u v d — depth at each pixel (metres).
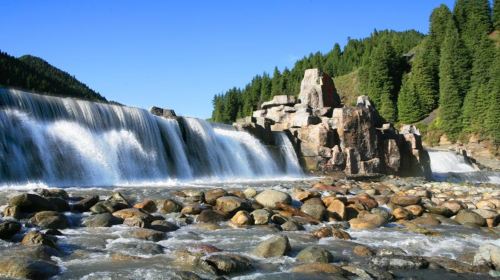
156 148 33.47
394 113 117.81
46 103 27.09
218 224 16.09
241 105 171.50
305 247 13.12
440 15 136.00
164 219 15.77
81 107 29.02
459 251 14.09
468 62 108.00
